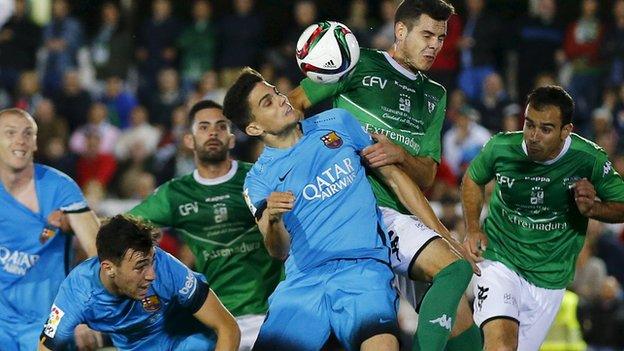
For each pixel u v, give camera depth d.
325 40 20.97
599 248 41.06
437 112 23.20
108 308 22.17
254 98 20.84
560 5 53.22
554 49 50.72
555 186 24.06
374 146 21.50
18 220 25.23
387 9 50.38
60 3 53.88
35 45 53.47
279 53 51.31
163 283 22.06
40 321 25.48
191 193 26.70
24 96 51.66
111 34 53.78
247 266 26.69
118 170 48.12
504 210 24.70
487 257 24.97
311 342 20.78
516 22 51.00
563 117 23.12
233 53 52.47
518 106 49.44
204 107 26.66
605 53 49.84
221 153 26.50
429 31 22.12
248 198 21.30
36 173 25.53
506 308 24.36
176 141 47.47
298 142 21.05
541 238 24.61
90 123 50.03
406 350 36.25
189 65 52.75
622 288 40.91
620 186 24.08
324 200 20.84
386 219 22.05
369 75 22.52
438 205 41.38
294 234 21.05
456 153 45.88
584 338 38.03
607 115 46.72
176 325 23.08
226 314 22.66
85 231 25.50
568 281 25.08
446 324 20.52
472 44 49.69
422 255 21.36
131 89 53.16
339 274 20.70
